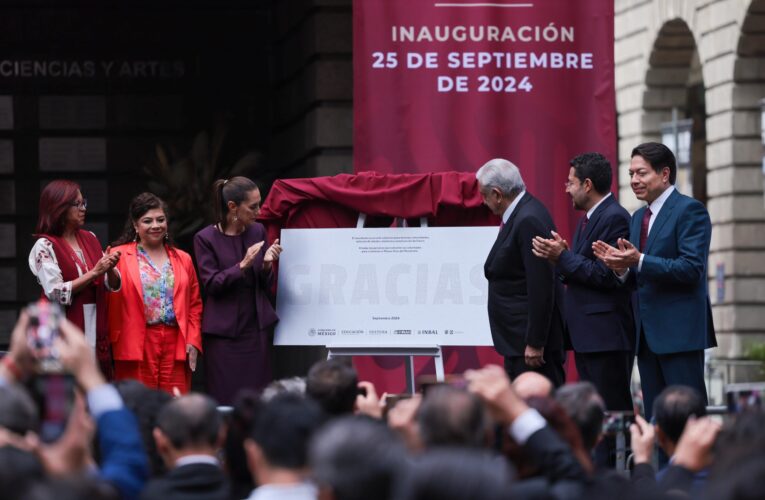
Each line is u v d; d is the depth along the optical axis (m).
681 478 5.94
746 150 30.36
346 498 4.12
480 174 10.65
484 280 11.38
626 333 10.48
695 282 10.14
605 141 12.91
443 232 11.47
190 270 11.30
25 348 5.33
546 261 10.34
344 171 16.50
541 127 12.90
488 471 3.73
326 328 11.41
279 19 19.20
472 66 12.89
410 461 4.20
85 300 10.78
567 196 12.92
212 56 19.69
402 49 12.85
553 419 5.75
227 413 8.02
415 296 11.41
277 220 11.79
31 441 4.81
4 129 19.38
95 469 5.36
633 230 10.60
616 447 7.81
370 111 12.86
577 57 12.92
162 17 19.64
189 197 19.61
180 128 19.69
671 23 32.72
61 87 19.50
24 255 19.45
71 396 5.27
